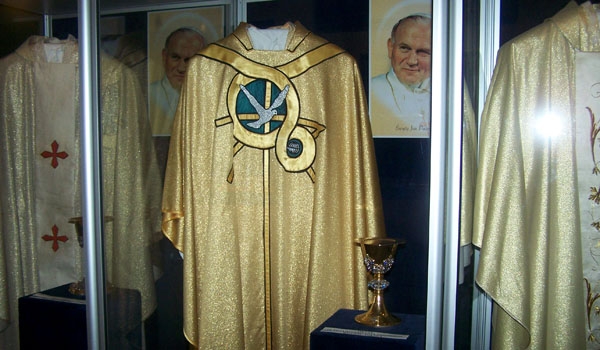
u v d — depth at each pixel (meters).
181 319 2.81
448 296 2.04
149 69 2.93
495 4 2.53
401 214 2.76
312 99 2.54
